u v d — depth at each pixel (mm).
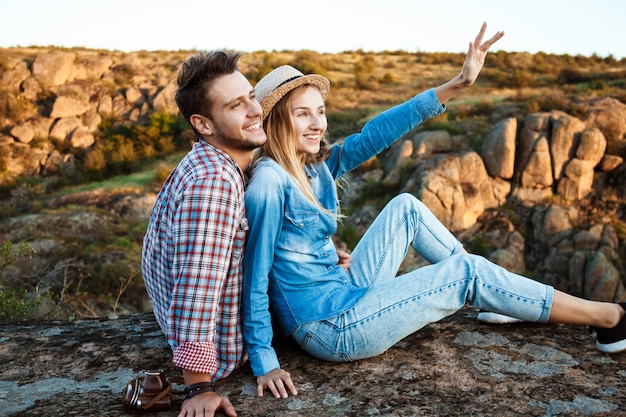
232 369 2193
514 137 20594
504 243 19219
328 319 2275
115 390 2266
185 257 1889
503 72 35156
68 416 2016
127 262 17797
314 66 39969
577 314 2318
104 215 23234
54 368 2510
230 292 2121
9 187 29672
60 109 34875
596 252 18234
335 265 2455
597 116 21688
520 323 2797
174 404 2084
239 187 2014
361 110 32219
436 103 2650
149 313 3396
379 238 2576
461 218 19594
